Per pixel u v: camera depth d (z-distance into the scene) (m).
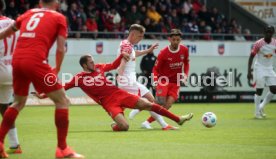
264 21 61.16
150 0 55.06
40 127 26.34
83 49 47.88
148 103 23.89
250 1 63.38
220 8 61.88
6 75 17.06
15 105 15.98
